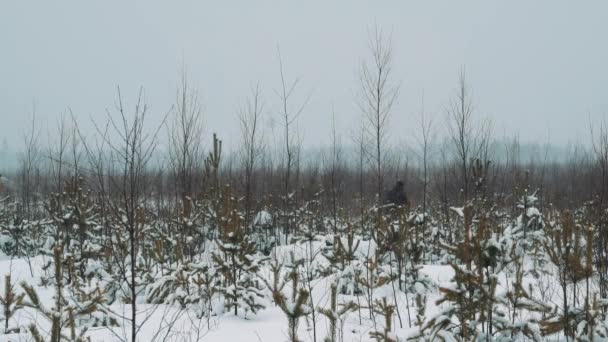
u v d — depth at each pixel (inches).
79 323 255.6
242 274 361.7
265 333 252.2
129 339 233.1
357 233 582.9
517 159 830.5
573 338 196.1
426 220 528.7
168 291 323.9
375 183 804.0
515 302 206.2
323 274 397.1
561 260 205.5
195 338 242.4
